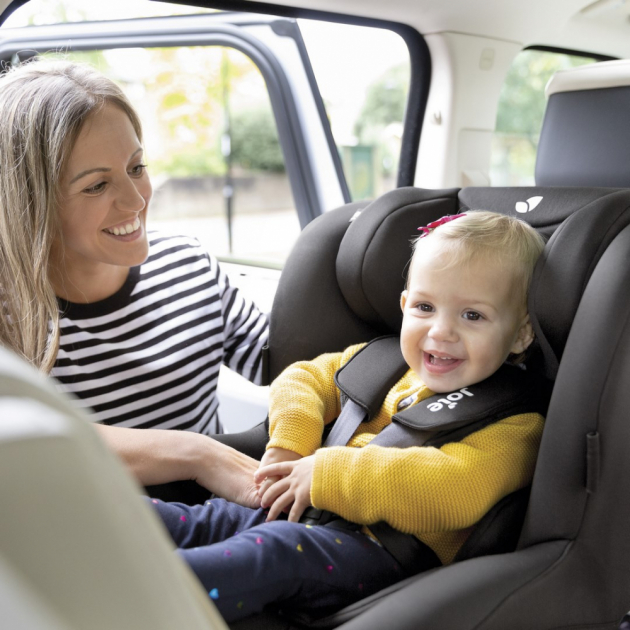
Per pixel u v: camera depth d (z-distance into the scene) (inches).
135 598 11.2
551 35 68.2
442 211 48.6
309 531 36.5
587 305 34.9
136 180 46.1
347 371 46.6
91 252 45.0
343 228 52.3
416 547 38.5
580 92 52.0
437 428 39.0
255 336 56.1
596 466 33.5
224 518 39.3
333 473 38.1
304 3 55.2
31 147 41.5
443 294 40.4
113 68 99.7
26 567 9.9
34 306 43.2
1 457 9.9
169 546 12.7
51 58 48.8
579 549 34.3
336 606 35.9
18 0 49.8
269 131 272.7
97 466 11.2
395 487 36.8
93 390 48.0
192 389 51.8
